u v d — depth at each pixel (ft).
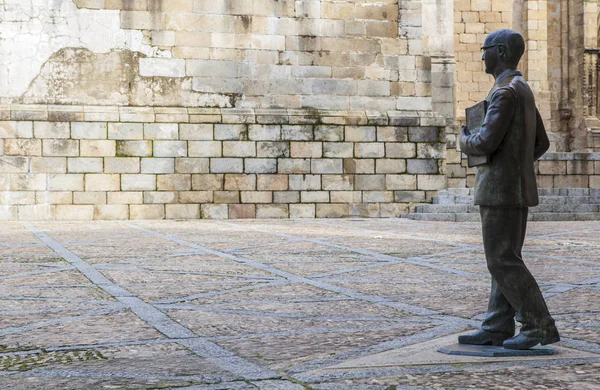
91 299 21.29
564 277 25.71
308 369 12.98
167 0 65.16
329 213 67.10
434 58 77.51
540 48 105.09
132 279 25.53
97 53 63.93
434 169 69.00
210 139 65.00
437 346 14.53
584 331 16.26
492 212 13.34
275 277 26.20
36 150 62.03
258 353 14.40
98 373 12.84
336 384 11.82
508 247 13.34
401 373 12.44
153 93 64.85
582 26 112.06
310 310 19.52
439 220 62.54
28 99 62.80
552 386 11.53
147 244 38.86
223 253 34.40
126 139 63.52
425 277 26.22
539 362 13.05
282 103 67.26
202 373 12.73
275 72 67.15
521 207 13.37
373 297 21.70
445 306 20.03
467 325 17.16
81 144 62.75
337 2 68.33
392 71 69.21
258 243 39.63
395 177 68.28
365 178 67.77
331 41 68.13
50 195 62.23
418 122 68.69
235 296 21.93
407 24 69.56
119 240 41.32
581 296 21.57
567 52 112.98
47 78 63.16
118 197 63.36
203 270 28.09
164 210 64.23
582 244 38.86
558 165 73.97
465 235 45.32
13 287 23.58
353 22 68.59
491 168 13.25
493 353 13.51
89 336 16.21
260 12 66.85
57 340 15.78
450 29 77.77
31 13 63.00
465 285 24.16
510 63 13.61
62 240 41.24
